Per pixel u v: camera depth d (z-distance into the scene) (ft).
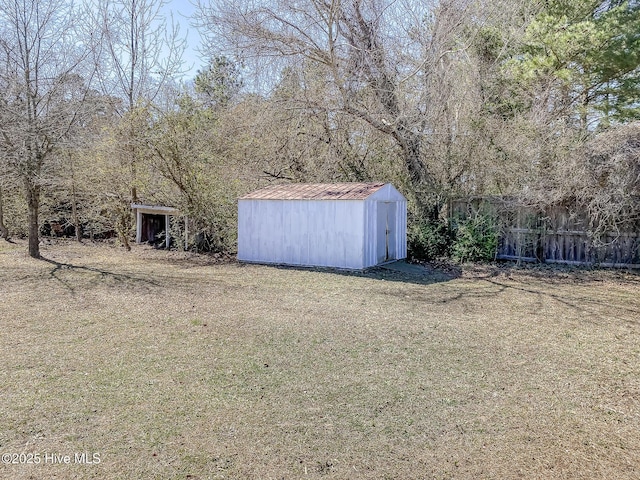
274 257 32.78
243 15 33.81
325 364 12.83
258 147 41.57
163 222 47.83
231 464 7.95
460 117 37.42
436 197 35.83
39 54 31.22
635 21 34.86
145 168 40.29
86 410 9.87
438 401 10.61
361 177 39.93
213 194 39.32
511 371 12.56
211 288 23.75
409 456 8.31
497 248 34.45
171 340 14.82
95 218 46.11
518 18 39.93
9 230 48.19
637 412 10.24
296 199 31.45
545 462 8.20
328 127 39.55
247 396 10.68
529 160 32.50
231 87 54.39
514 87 38.86
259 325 16.67
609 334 16.21
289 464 7.99
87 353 13.52
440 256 35.42
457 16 34.88
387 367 12.68
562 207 31.99
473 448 8.62
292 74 38.42
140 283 24.91
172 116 38.19
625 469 8.00
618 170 28.53
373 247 30.48
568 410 10.28
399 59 37.27
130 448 8.39
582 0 37.86
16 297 21.03
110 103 42.34
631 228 29.89
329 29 31.83
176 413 9.78
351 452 8.40
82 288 23.30
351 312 18.75
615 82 39.47
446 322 17.47
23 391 10.79
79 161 43.09
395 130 35.24
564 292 23.61
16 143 30.04
